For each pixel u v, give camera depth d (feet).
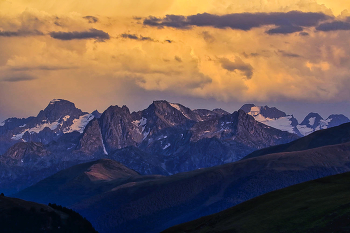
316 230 609.01
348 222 596.29
